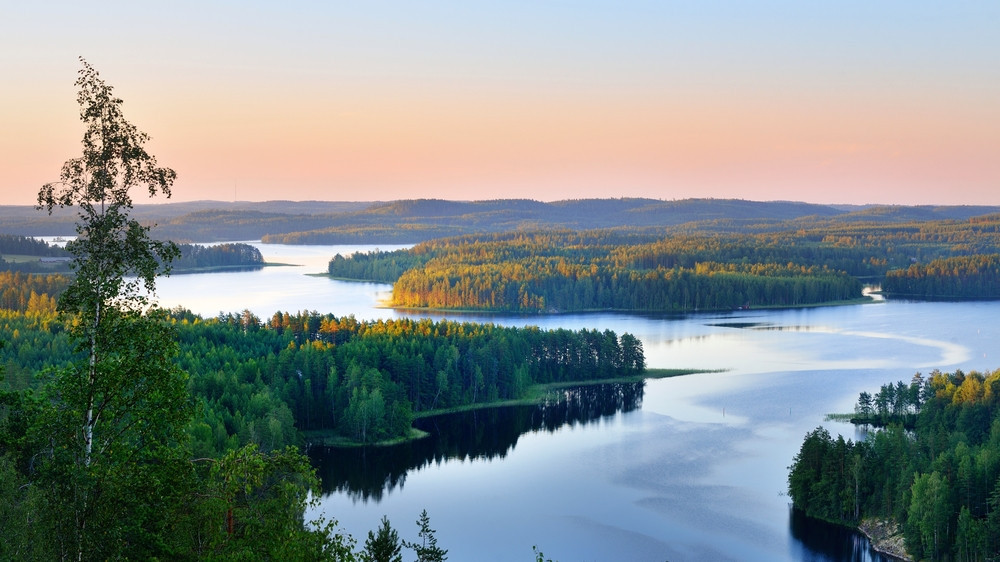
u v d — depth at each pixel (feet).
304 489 144.25
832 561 342.64
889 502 373.40
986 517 342.64
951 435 426.92
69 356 543.39
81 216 143.13
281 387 548.72
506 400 649.61
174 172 149.69
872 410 566.77
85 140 142.51
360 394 549.13
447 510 403.13
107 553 133.08
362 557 158.10
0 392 141.69
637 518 388.98
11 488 138.00
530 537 367.25
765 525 379.96
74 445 139.23
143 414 142.10
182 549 136.46
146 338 143.02
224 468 142.31
